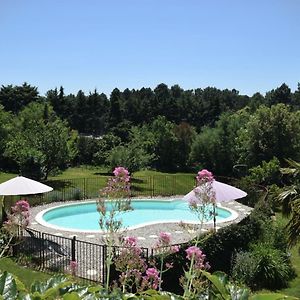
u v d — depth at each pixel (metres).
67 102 74.38
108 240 5.16
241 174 37.34
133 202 24.94
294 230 13.48
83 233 16.45
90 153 45.91
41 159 28.66
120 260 4.98
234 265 13.19
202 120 71.50
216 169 42.78
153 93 99.62
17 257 12.48
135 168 33.56
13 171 38.22
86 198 24.92
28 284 10.45
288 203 14.56
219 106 71.69
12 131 37.94
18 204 6.09
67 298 2.51
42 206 21.98
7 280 2.60
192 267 5.13
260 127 35.28
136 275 4.91
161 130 46.00
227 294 2.70
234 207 22.56
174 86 102.31
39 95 74.38
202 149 43.09
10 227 6.19
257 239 14.93
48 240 13.09
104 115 76.38
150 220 22.41
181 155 45.81
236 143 39.75
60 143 29.67
